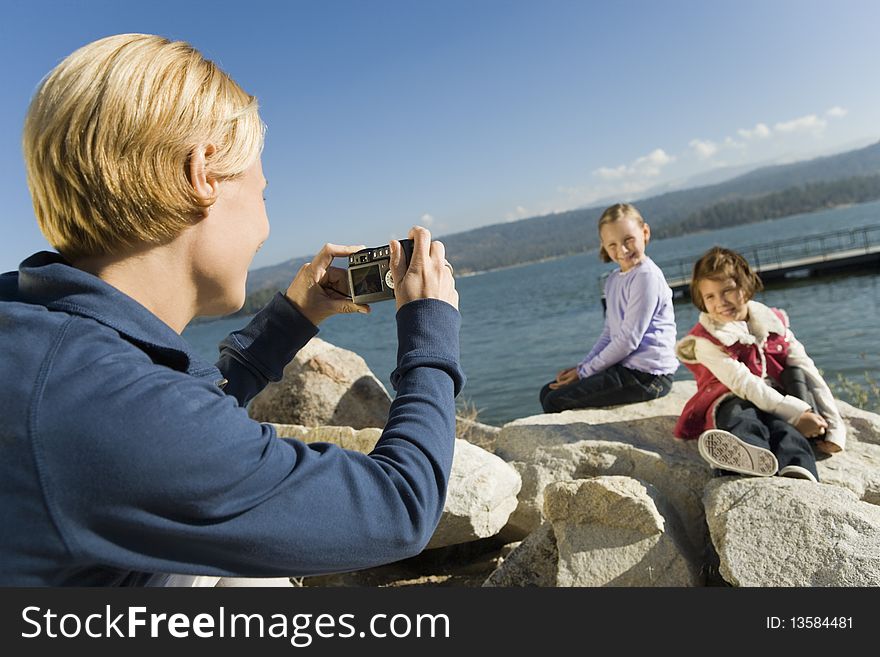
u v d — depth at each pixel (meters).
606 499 2.75
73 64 0.99
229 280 1.12
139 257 1.03
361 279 1.55
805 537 2.47
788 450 3.07
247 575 0.94
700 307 3.71
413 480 1.00
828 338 19.03
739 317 3.59
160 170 0.97
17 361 0.87
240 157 1.08
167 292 1.07
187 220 1.03
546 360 22.53
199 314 1.17
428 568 3.47
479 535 3.24
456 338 1.19
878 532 2.40
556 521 2.84
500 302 68.38
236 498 0.88
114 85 0.96
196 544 0.89
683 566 2.60
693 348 3.72
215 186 1.05
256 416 5.34
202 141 1.01
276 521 0.90
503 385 18.48
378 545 0.96
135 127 0.95
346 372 5.38
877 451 3.53
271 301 1.67
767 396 3.35
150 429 0.84
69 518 0.83
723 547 2.56
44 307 0.96
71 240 1.02
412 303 1.19
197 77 1.03
